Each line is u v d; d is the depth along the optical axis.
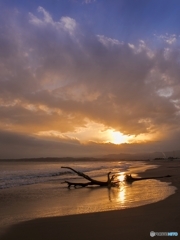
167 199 11.34
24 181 25.23
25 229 7.25
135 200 11.76
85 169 52.12
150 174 31.33
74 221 7.92
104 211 9.23
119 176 31.19
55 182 24.30
